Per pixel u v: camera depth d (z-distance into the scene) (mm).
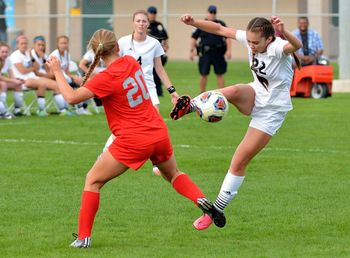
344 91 75625
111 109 22125
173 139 44281
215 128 49094
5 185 31547
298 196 29781
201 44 69125
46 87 55812
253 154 24453
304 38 69125
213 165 36250
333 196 29812
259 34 23516
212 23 25359
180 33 116312
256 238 23938
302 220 26172
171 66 105500
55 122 51938
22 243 23078
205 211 23047
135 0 111688
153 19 66812
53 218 26312
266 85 24219
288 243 23312
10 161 36969
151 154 22266
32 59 55719
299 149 40938
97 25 106375
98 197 22328
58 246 22719
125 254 21812
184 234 24391
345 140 44188
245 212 27297
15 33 108375
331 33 111125
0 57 54000
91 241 22906
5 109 54094
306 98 68500
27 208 27703
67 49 55594
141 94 22203
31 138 44500
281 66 23938
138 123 22047
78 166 35750
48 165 35938
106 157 22062
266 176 33625
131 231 24719
